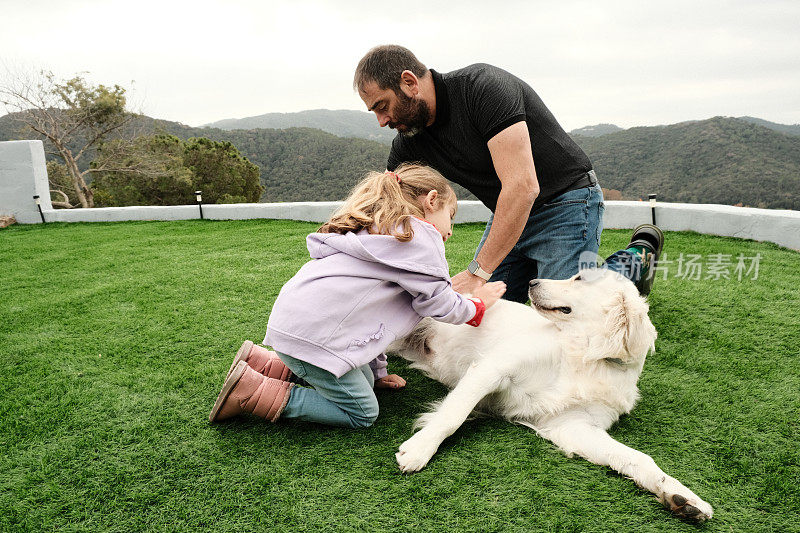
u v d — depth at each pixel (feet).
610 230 19.36
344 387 6.19
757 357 8.43
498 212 7.52
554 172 8.36
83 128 85.61
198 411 6.91
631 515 4.99
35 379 8.02
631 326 6.27
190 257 17.37
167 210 28.12
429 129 8.49
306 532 4.76
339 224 6.58
